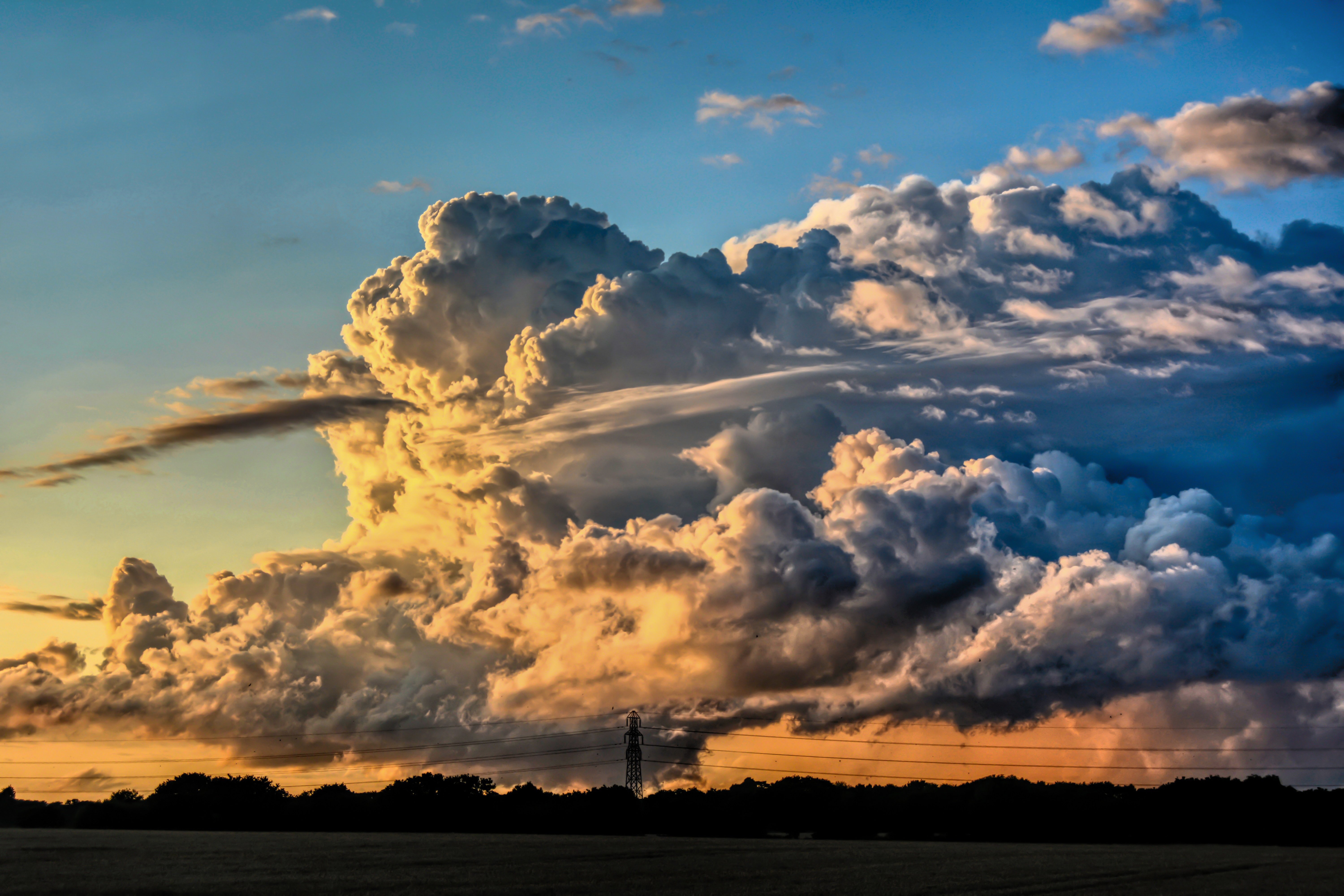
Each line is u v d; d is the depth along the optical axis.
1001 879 67.50
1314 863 85.25
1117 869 77.88
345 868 72.00
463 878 65.19
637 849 99.50
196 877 63.97
